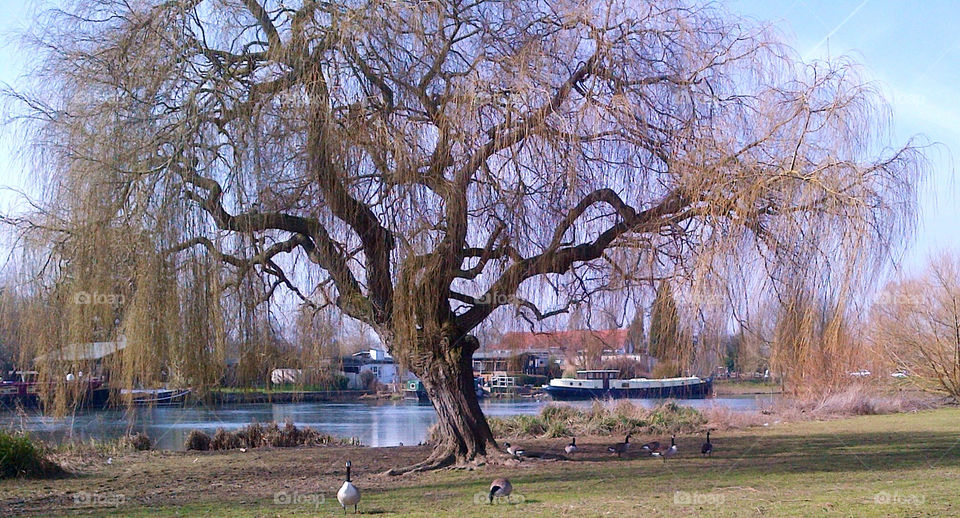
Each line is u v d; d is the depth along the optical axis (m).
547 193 13.30
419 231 12.95
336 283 14.23
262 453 19.91
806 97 13.41
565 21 14.02
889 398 35.06
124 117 13.09
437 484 13.07
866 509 9.47
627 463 15.92
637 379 31.12
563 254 14.09
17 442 15.12
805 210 12.86
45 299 14.33
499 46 13.65
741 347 13.95
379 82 13.26
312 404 43.19
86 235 12.97
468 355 15.74
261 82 13.19
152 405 15.19
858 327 13.25
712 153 13.44
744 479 13.05
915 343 35.88
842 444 20.05
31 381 15.22
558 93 13.55
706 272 13.06
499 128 13.05
